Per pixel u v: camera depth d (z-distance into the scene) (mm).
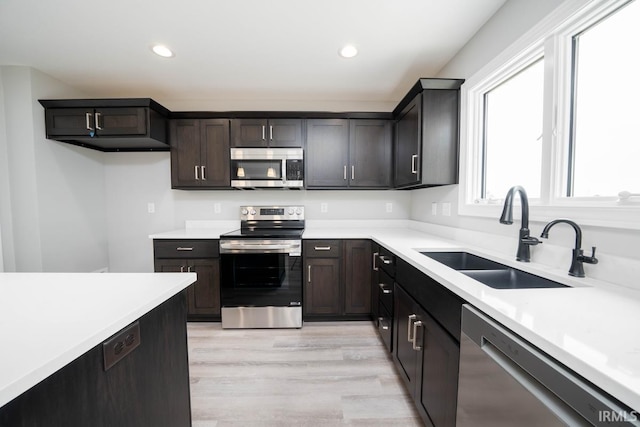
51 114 2328
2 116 2217
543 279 1116
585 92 1181
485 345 789
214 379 1704
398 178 2461
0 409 452
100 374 643
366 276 2471
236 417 1410
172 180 2652
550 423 555
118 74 2352
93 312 709
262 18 1639
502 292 869
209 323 2512
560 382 539
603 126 1116
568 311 723
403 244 1812
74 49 1970
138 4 1514
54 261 2436
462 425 891
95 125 2342
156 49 1969
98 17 1623
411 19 1651
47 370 491
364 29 1749
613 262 952
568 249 1120
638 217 885
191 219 2992
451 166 1962
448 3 1521
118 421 701
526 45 1369
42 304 761
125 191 2971
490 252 1542
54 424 537
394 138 2625
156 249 2445
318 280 2467
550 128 1267
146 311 769
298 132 2623
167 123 2627
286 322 2400
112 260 2994
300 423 1372
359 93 2785
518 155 1604
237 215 2994
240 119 2613
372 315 2438
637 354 521
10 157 2252
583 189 1194
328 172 2656
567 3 1138
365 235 2451
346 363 1862
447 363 1035
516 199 1498
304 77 2418
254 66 2221
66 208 2539
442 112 1936
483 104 1851
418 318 1319
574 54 1211
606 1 1025
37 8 1535
